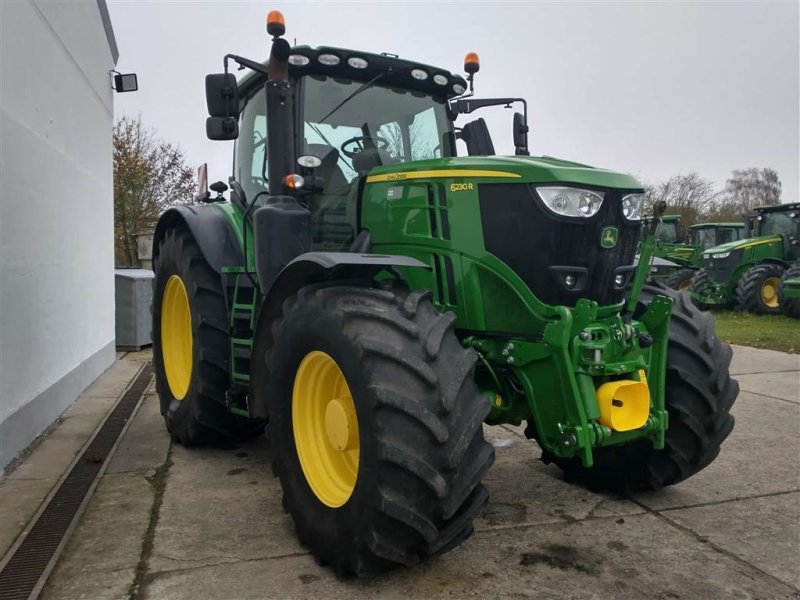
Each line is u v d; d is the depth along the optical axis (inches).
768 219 591.8
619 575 105.8
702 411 130.0
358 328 100.8
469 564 109.3
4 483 148.8
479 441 99.4
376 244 135.0
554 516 130.2
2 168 159.0
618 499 139.6
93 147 269.3
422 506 94.5
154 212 828.6
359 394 97.5
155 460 166.7
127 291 359.3
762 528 124.3
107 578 104.2
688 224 1269.7
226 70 139.3
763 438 184.2
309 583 102.7
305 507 111.7
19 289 171.0
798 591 101.2
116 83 317.1
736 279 564.1
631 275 126.2
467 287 120.3
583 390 109.6
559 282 113.2
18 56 172.6
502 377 122.3
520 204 115.0
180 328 193.2
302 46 143.8
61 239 214.5
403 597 98.7
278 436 118.7
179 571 106.5
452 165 123.7
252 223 153.7
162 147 856.3
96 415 213.3
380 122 155.3
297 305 113.3
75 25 237.0
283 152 135.0
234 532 121.8
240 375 153.1
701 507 134.9
